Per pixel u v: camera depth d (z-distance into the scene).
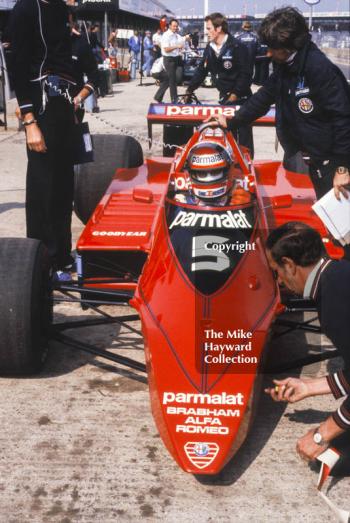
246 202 3.87
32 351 3.77
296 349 4.33
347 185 4.04
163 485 3.03
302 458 3.06
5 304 3.64
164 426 3.01
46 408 3.66
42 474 3.11
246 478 3.08
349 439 2.94
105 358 3.99
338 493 2.99
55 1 4.83
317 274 2.71
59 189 5.30
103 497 2.95
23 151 10.52
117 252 4.50
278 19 4.25
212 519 2.81
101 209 5.05
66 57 5.04
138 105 16.73
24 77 4.81
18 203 7.66
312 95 4.41
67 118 5.09
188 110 6.99
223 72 8.70
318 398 3.78
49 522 2.79
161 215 3.99
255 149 10.66
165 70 16.14
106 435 3.42
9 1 14.55
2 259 3.78
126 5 25.42
